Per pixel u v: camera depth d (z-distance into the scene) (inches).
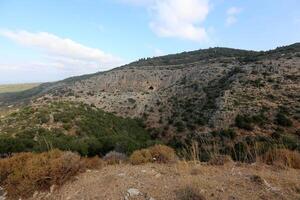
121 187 233.9
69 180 269.7
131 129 2413.9
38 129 1557.6
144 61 5959.6
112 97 3590.1
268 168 283.7
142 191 220.5
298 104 1835.6
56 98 3582.7
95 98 3609.7
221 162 310.3
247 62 3501.5
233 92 2351.1
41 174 262.8
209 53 5787.4
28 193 258.2
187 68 4192.9
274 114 1766.7
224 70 3353.8
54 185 258.8
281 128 1590.8
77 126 1761.8
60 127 1695.4
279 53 3516.2
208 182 225.3
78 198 228.7
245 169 277.9
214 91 2795.3
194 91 3112.7
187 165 289.0
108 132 1909.4
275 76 2422.5
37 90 7347.4
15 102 5541.3
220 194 201.6
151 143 768.9
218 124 1920.5
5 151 819.4
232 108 2031.3
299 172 266.5
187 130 2219.5
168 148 367.9
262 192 203.0
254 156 337.4
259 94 2159.2
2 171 289.1
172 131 2365.9
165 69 4500.5
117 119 2496.3
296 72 2402.8
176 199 199.6
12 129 1583.4
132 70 4643.2
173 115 2721.5
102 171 296.5
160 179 247.4
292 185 217.3
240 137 1545.3
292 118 1675.7
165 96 3344.0
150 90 3892.7
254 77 2522.1
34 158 294.8
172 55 6378.0
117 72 4658.0
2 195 265.3
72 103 2541.8
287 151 322.7
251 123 1711.4
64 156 287.7
